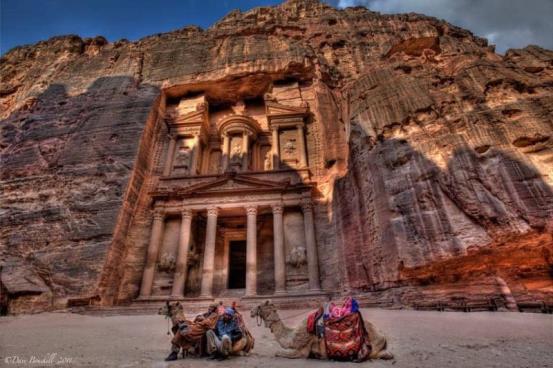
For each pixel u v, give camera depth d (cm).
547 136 1204
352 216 1741
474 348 519
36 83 3011
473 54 1944
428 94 1616
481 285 1103
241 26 3531
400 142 1504
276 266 1945
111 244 1859
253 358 497
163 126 2827
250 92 3041
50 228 1928
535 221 1037
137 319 1270
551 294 1020
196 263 2220
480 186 1179
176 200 2252
